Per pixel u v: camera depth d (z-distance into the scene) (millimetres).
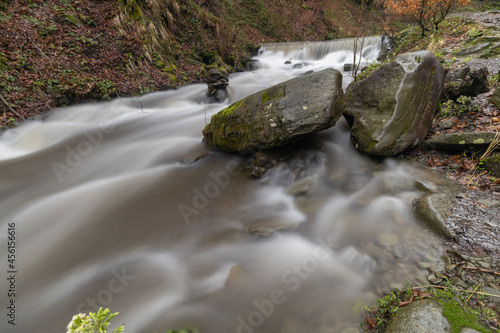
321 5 22594
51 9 8266
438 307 1846
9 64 6797
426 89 4227
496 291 1948
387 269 2398
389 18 20859
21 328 2303
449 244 2477
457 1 9711
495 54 6516
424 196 3035
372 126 4168
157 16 10984
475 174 3406
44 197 4242
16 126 6281
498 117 3971
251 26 18062
